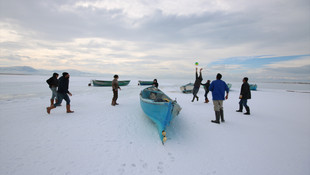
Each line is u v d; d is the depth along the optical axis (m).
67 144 3.53
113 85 7.46
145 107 5.16
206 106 8.03
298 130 4.79
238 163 3.05
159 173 2.72
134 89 18.48
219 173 2.77
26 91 12.36
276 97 13.80
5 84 18.70
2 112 5.86
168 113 3.91
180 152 3.41
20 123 4.68
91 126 4.65
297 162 3.09
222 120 5.42
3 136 3.79
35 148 3.29
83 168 2.73
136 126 4.85
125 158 3.11
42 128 4.36
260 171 2.82
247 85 6.39
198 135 4.30
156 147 3.60
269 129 4.83
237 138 4.14
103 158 3.06
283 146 3.74
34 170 2.61
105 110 6.57
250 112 7.00
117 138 3.96
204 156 3.29
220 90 5.03
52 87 6.38
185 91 15.43
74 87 18.66
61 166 2.75
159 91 7.16
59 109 6.48
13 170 2.58
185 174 2.72
